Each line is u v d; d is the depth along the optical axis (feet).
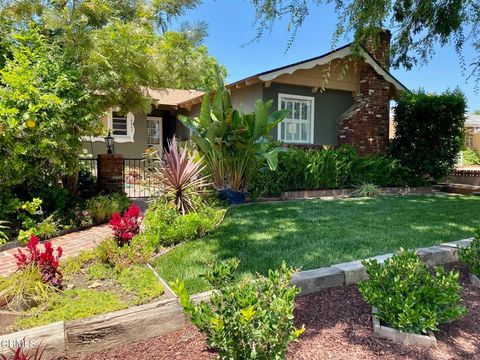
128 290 9.02
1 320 7.43
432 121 32.27
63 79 16.93
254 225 16.62
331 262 11.09
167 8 24.49
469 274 10.80
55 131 16.47
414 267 8.21
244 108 34.53
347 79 35.01
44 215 17.10
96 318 7.12
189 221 14.56
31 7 20.08
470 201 25.64
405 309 7.23
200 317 6.04
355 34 15.60
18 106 15.51
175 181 18.52
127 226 12.91
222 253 12.17
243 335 5.72
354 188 29.99
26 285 8.28
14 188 17.78
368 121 34.78
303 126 34.37
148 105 24.52
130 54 19.88
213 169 23.16
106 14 21.18
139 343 7.22
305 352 6.87
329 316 8.22
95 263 11.09
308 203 23.98
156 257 11.87
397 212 20.26
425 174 33.73
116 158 24.31
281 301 6.12
